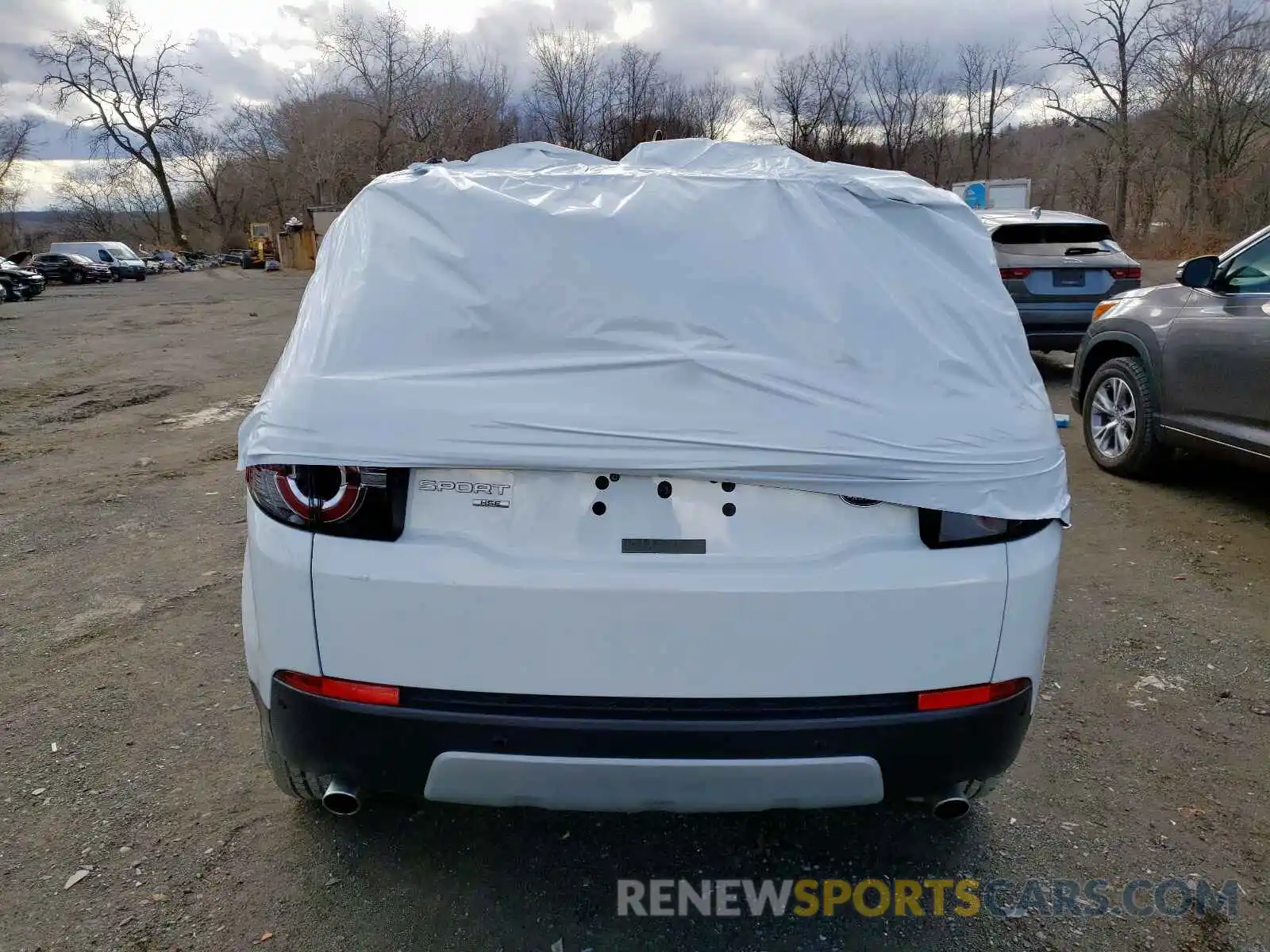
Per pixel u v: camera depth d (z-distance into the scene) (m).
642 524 1.95
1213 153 33.72
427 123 52.91
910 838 2.57
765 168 2.49
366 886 2.38
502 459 1.89
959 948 2.19
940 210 2.23
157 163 65.00
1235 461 4.95
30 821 2.63
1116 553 4.66
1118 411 5.91
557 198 2.18
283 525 1.97
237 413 9.10
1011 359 2.13
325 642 1.96
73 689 3.42
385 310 2.03
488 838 2.57
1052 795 2.75
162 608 4.15
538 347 1.98
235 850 2.51
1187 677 3.43
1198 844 2.53
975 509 1.96
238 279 42.56
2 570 4.66
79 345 15.30
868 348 2.02
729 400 1.93
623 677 1.93
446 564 1.92
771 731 1.92
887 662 1.95
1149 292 5.76
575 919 2.27
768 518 1.96
